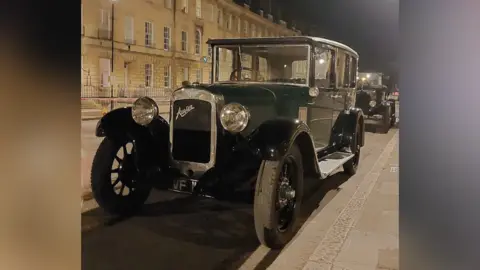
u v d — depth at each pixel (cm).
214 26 3309
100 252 318
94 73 2509
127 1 2691
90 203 436
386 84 1338
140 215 410
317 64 468
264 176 313
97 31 2512
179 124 365
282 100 410
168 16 3009
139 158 371
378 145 934
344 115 557
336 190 518
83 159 604
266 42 466
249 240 351
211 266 299
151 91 2898
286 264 302
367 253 317
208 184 348
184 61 3162
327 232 366
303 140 359
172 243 341
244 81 489
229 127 330
